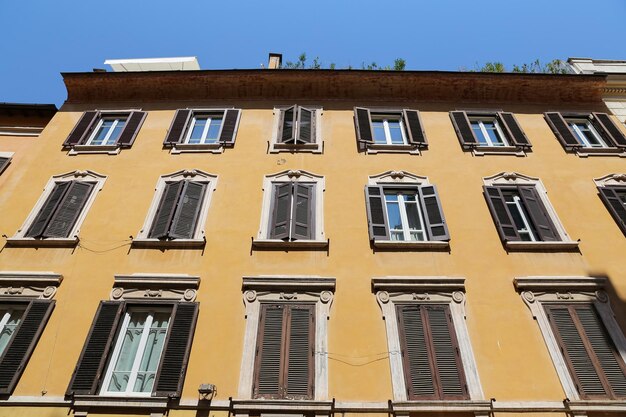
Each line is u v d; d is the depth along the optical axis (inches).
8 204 486.3
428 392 340.8
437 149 546.3
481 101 626.8
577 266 424.5
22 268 420.5
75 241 439.2
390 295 397.4
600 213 475.5
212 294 400.2
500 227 449.1
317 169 518.6
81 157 539.2
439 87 629.3
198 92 634.8
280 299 395.5
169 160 531.2
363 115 590.9
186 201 478.6
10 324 394.0
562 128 578.2
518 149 545.6
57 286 407.2
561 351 363.9
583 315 387.9
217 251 433.1
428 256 429.4
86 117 599.5
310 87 629.3
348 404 331.9
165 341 366.6
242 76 625.9
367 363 356.2
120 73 628.4
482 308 390.3
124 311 390.6
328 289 402.0
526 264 423.8
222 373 351.3
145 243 438.0
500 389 342.0
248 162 526.0
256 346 365.1
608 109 623.5
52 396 338.6
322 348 364.2
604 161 538.9
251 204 478.0
